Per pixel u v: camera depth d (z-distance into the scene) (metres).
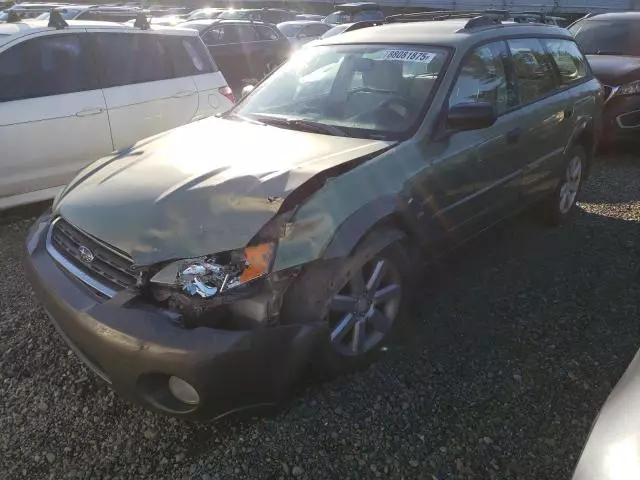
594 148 5.11
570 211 4.98
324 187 2.59
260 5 35.78
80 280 2.54
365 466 2.30
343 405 2.62
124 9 13.36
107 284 2.45
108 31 5.31
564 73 4.66
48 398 2.72
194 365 2.14
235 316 2.35
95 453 2.40
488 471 2.27
